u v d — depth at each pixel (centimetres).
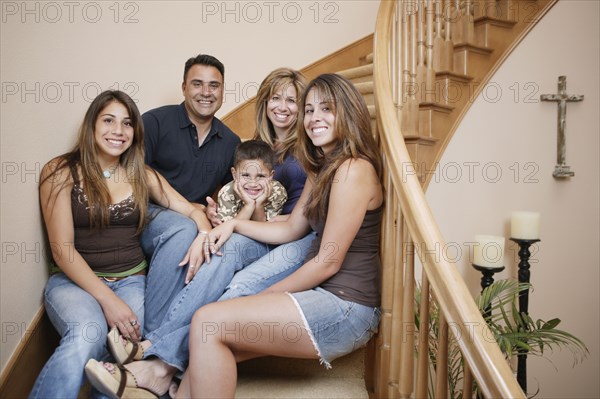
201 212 177
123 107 154
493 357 108
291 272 157
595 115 300
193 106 200
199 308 131
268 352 132
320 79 155
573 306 304
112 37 204
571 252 302
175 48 249
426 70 253
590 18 297
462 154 281
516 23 283
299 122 163
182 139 204
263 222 166
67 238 147
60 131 168
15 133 142
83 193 150
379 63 170
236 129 291
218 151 212
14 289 142
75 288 145
